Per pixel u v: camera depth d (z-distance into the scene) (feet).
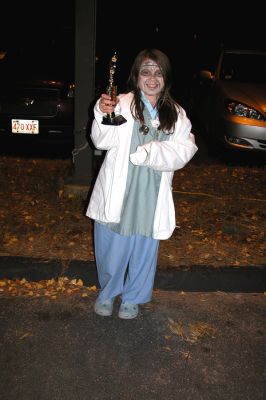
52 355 8.90
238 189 18.44
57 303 10.52
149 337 9.59
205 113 25.70
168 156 8.27
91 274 11.41
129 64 42.06
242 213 15.81
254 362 9.04
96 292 11.06
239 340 9.66
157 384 8.34
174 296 11.12
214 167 21.35
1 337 9.32
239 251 13.00
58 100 20.10
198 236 13.75
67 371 8.52
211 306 10.80
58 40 24.97
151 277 9.87
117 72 34.65
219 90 23.09
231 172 20.70
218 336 9.75
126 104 8.48
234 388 8.36
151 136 8.63
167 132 8.60
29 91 19.99
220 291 11.44
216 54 27.09
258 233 14.33
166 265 11.70
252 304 10.97
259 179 19.95
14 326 9.68
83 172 15.67
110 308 10.12
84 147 15.25
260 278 11.60
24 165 19.60
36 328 9.65
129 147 8.55
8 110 19.89
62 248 12.47
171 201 9.20
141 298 10.02
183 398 8.06
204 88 26.61
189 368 8.77
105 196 8.84
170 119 8.46
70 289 11.07
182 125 8.71
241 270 11.67
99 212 9.04
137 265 9.69
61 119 20.15
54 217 14.35
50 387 8.13
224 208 16.20
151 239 9.40
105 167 8.82
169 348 9.29
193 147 8.70
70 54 23.76
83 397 7.95
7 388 8.04
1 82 20.45
